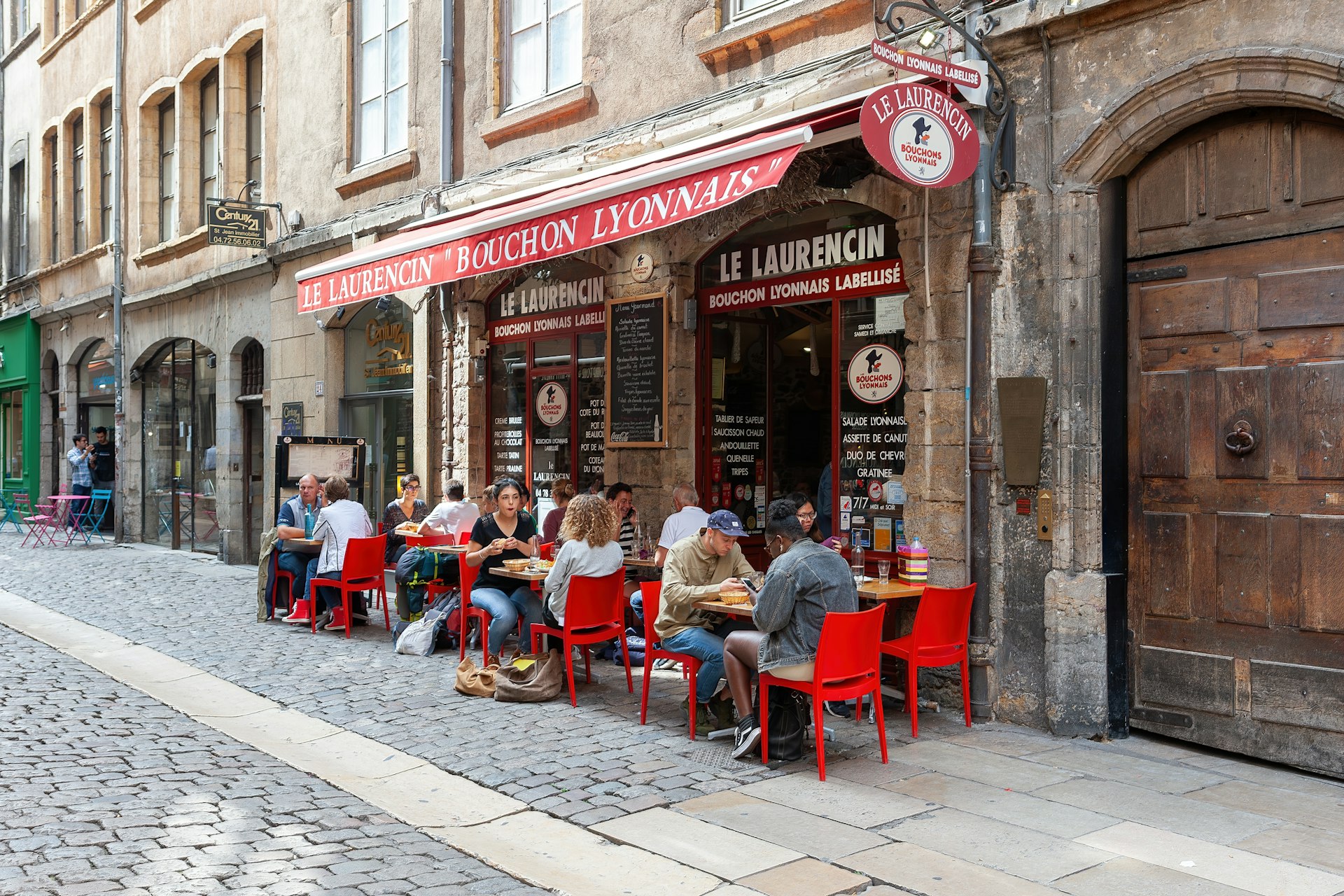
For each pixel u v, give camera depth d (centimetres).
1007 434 677
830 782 565
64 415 2242
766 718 594
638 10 973
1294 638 585
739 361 915
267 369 1552
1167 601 640
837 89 770
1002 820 506
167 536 1895
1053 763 600
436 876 448
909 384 744
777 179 640
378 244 1078
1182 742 643
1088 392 652
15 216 2491
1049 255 666
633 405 977
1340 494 566
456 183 1190
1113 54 638
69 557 1709
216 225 1427
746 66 873
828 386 840
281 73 1520
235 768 600
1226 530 613
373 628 1054
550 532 979
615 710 726
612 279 1008
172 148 1841
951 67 649
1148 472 649
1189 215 626
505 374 1173
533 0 1120
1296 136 580
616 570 758
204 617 1112
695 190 707
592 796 545
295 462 1216
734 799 539
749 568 704
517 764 601
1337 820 507
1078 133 652
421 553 962
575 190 862
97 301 2047
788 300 864
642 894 430
